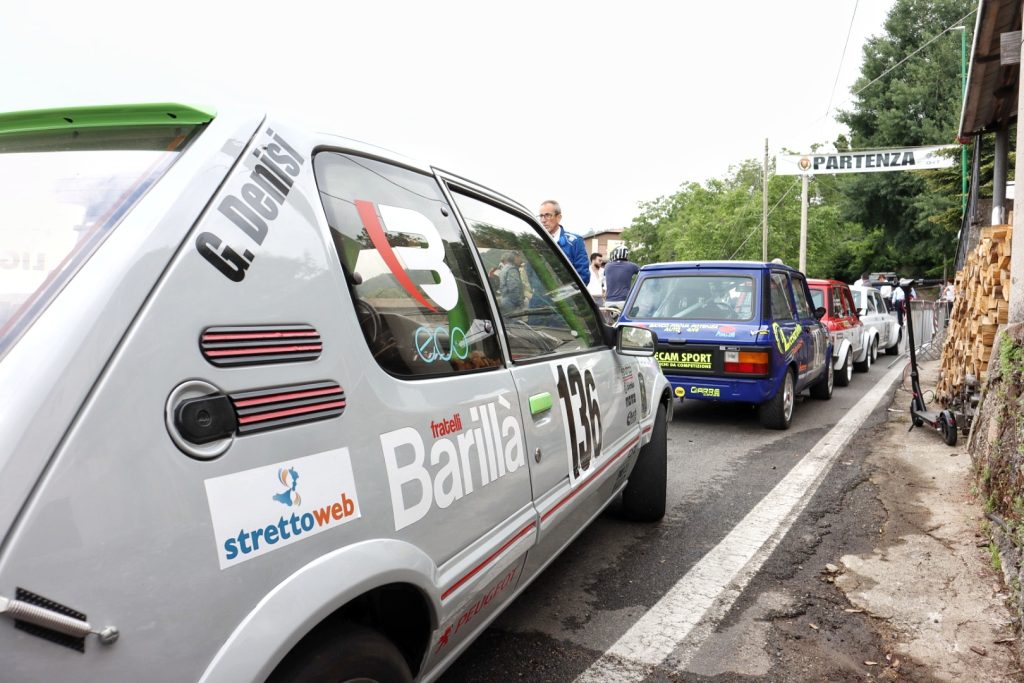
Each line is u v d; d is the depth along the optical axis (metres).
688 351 7.09
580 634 3.06
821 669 2.80
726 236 47.97
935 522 4.35
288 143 1.68
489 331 2.38
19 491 1.05
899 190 43.28
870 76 47.38
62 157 1.58
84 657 1.09
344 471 1.57
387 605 1.92
